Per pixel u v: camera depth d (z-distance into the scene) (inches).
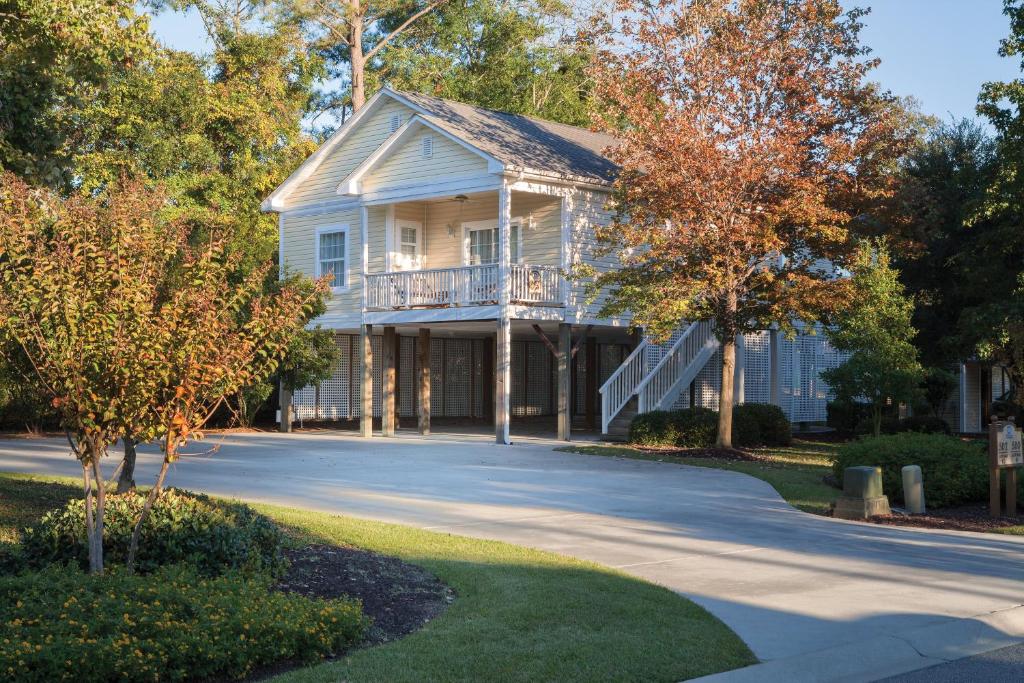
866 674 285.9
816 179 842.8
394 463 816.3
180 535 341.7
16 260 318.0
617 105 927.7
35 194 534.0
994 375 1350.9
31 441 1031.0
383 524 489.7
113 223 334.6
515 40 1916.8
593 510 569.6
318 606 289.1
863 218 940.0
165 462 320.2
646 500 613.0
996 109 867.4
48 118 631.8
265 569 343.0
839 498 579.5
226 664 255.6
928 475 602.2
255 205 1528.1
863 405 1275.8
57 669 237.3
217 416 1269.7
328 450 931.3
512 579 363.6
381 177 1135.0
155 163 1355.8
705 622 313.9
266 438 1089.4
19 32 581.0
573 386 1498.5
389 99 1167.6
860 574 402.3
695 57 869.2
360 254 1198.3
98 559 313.7
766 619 327.9
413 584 353.1
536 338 1416.1
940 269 1126.4
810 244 908.0
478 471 761.6
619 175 904.3
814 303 853.8
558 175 1024.2
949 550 459.2
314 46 1866.4
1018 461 572.7
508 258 990.4
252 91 1608.0
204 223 701.9
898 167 1207.6
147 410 315.0
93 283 311.6
